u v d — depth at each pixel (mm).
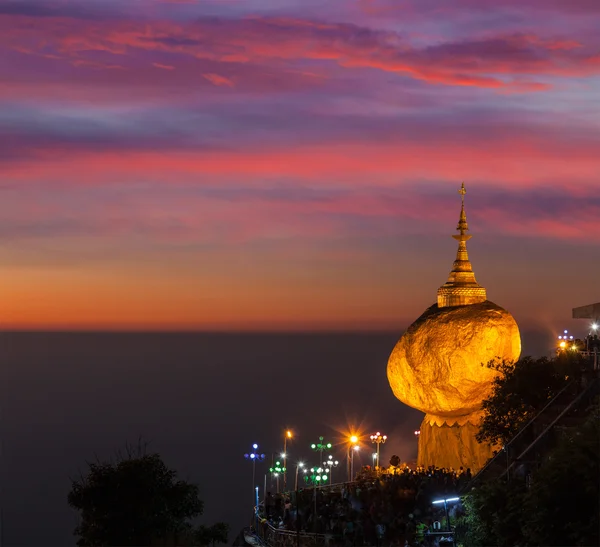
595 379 49688
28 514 88875
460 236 82625
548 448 46625
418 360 77875
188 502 49469
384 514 54094
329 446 82312
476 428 77000
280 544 55344
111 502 47781
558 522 36250
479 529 40938
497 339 76750
